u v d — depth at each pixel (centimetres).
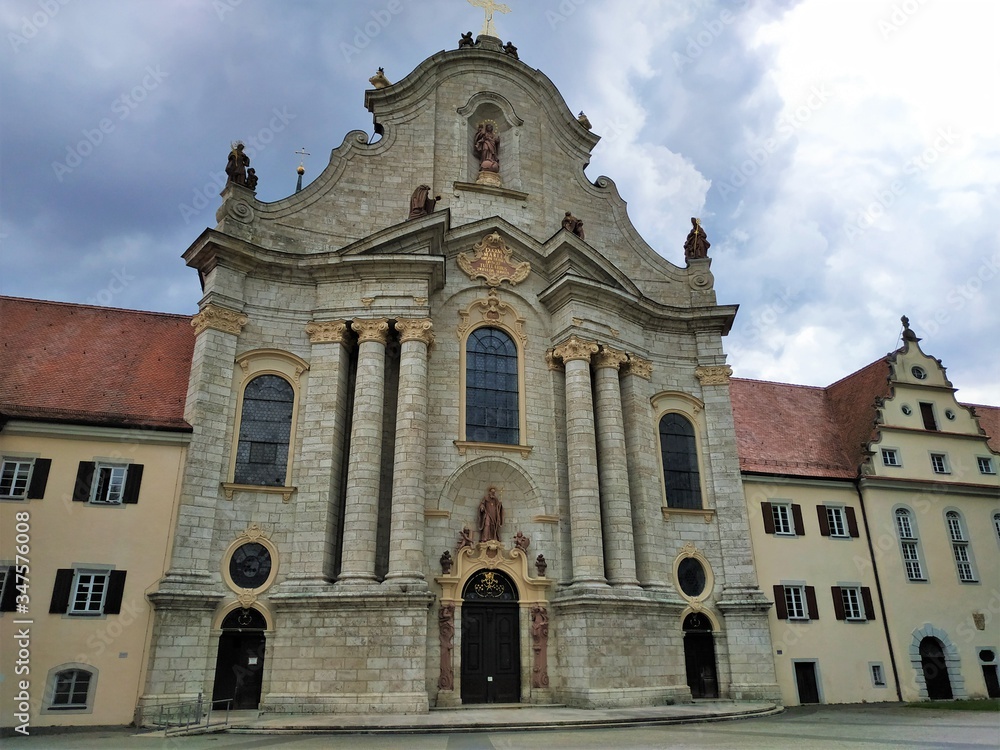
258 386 3080
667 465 3581
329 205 3469
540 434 3344
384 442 3116
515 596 3084
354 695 2592
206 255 3111
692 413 3712
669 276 3991
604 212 4000
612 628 2950
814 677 3403
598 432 3388
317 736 2116
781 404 4362
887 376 4134
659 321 3781
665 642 3112
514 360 3453
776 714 2867
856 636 3538
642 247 4003
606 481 3275
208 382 2938
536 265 3612
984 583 3834
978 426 4169
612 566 3131
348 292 3228
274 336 3147
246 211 3288
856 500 3822
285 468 2988
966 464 4066
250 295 3162
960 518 3941
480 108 3972
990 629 3759
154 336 3434
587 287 3434
